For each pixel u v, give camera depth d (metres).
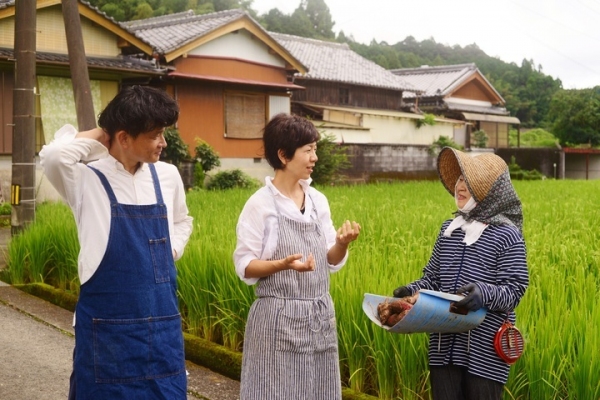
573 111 47.12
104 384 3.07
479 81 43.31
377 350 4.43
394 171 28.61
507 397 3.93
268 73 24.45
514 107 72.06
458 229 3.35
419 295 2.97
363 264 5.71
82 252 3.12
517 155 40.41
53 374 5.27
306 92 30.80
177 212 3.54
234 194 15.83
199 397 4.88
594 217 10.36
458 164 3.52
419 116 34.81
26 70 9.34
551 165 39.41
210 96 22.42
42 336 6.26
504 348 3.13
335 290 4.98
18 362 5.53
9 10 16.59
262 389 3.28
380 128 33.38
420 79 43.06
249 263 3.26
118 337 3.07
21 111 9.35
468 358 3.19
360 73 34.31
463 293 3.03
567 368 3.81
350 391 4.56
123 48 19.70
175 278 3.30
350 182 26.56
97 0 40.16
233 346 5.57
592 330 3.87
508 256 3.16
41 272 8.23
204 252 6.27
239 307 5.55
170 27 23.64
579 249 6.67
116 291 3.08
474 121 41.69
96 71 18.52
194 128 22.02
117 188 3.15
